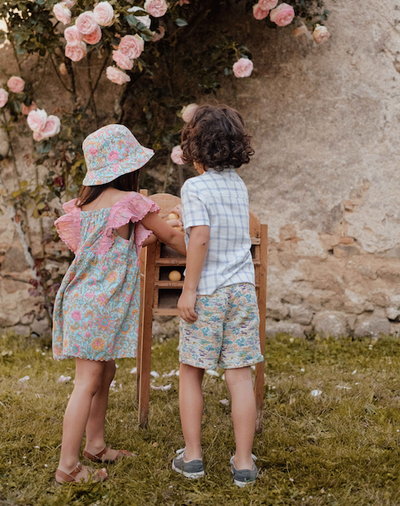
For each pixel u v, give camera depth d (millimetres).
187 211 1855
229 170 1984
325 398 2645
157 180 3998
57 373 3121
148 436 2256
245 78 3908
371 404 2553
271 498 1755
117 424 2383
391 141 3850
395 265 3889
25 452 2072
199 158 1937
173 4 3453
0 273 4062
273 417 2439
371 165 3861
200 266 1840
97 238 1892
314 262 3934
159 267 2266
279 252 3951
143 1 3430
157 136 3812
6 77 3975
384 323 3867
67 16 3193
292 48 3861
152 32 3248
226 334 1903
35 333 4039
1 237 4055
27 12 3475
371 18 3807
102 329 1850
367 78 3834
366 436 2201
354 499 1725
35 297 4047
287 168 3910
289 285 3957
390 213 3869
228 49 3703
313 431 2287
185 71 3766
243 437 1857
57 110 3838
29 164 3945
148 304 2256
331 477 1871
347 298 3918
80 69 3945
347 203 3885
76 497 1766
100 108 3977
